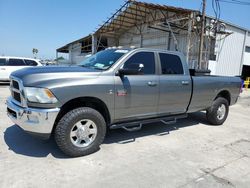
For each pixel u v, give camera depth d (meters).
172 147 4.50
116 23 22.64
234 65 19.25
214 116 6.19
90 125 3.94
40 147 4.14
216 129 5.98
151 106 4.71
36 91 3.43
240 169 3.69
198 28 15.92
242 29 18.95
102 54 4.88
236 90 6.66
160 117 5.03
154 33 21.02
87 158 3.81
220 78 6.14
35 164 3.52
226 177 3.41
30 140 4.43
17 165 3.46
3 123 5.43
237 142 5.00
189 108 5.53
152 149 4.34
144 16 21.05
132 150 4.24
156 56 4.81
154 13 19.97
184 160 3.92
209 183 3.22
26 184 2.97
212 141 4.98
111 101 4.06
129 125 4.50
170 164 3.74
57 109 3.49
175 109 5.24
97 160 3.76
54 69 3.96
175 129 5.75
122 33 25.81
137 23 22.50
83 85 3.70
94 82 3.83
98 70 4.14
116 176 3.28
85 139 3.91
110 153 4.06
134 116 4.54
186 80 5.24
